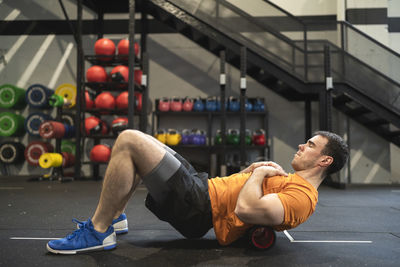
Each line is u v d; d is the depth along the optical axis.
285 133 5.26
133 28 3.90
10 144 5.07
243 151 3.94
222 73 4.06
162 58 5.46
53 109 5.38
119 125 4.23
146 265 0.95
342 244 1.24
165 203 1.06
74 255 1.04
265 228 1.10
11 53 5.57
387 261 1.01
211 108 4.83
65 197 2.75
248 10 4.56
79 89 4.39
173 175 1.01
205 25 4.20
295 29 4.67
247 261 1.00
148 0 4.27
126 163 0.99
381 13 4.88
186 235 1.16
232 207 1.08
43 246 1.16
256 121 5.30
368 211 2.14
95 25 5.54
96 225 1.09
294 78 4.18
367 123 4.75
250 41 4.21
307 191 1.02
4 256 1.03
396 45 5.17
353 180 4.80
